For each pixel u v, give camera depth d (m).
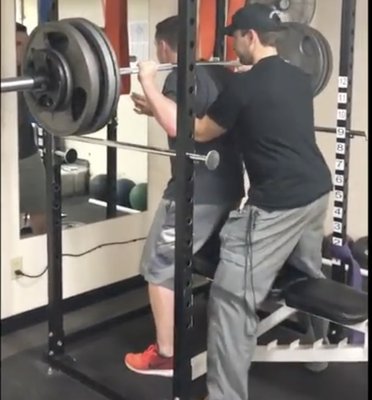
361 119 3.80
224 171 2.59
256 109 2.20
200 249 2.64
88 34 2.01
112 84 2.01
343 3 2.60
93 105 2.00
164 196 2.66
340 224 2.73
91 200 3.37
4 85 1.94
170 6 3.38
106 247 3.46
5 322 3.08
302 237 2.42
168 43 2.56
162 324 2.72
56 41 2.05
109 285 3.53
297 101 2.25
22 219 3.05
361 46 3.73
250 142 2.25
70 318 3.30
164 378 2.73
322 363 2.76
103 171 3.37
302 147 2.26
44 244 3.15
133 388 2.64
